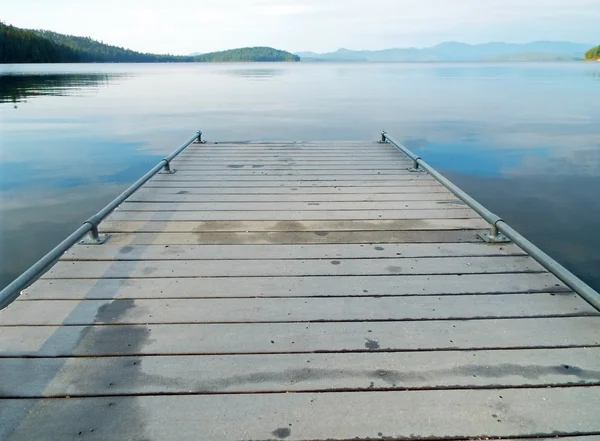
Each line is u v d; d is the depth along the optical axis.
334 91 28.09
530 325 1.95
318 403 1.51
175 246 2.76
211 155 5.43
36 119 14.28
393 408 1.49
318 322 1.98
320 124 13.44
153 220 3.21
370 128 12.61
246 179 4.32
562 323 1.96
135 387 1.58
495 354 1.76
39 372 1.65
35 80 33.38
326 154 5.48
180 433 1.39
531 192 6.54
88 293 2.20
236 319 1.99
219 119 14.62
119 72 58.44
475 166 8.17
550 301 2.14
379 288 2.27
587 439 1.37
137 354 1.75
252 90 28.88
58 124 13.27
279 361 1.72
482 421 1.43
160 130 12.28
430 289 2.26
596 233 4.98
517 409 1.48
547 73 56.44
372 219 3.23
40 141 10.62
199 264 2.52
